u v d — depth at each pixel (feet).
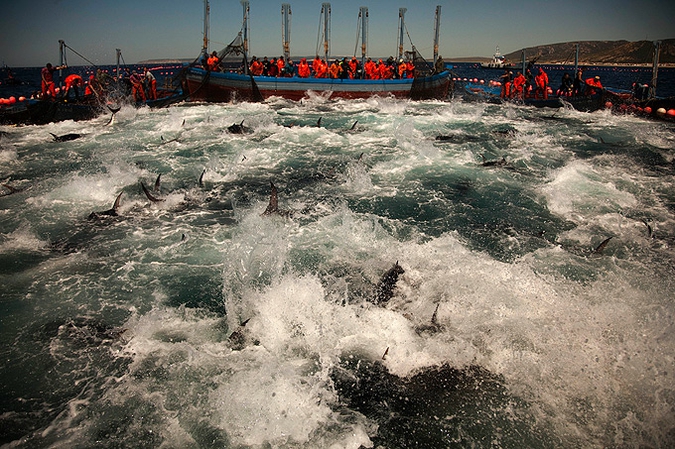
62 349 21.77
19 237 33.53
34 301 25.66
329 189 44.57
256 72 99.40
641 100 86.33
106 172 49.21
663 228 35.24
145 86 91.50
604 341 21.88
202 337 22.76
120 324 23.71
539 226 35.96
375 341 22.30
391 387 19.53
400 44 108.88
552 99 93.76
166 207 39.73
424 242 33.19
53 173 48.85
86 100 82.33
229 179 47.85
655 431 17.07
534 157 56.34
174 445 16.76
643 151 58.18
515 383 19.60
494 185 45.70
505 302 25.14
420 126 75.82
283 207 39.68
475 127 75.82
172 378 19.94
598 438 16.93
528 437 17.10
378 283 26.96
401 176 48.67
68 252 31.45
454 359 20.94
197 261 30.30
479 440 17.02
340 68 98.12
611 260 30.01
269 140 64.69
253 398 18.84
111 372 20.31
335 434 17.31
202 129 71.31
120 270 29.07
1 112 73.10
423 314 24.11
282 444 16.90
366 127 73.77
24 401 18.72
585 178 46.93
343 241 33.17
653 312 23.98
